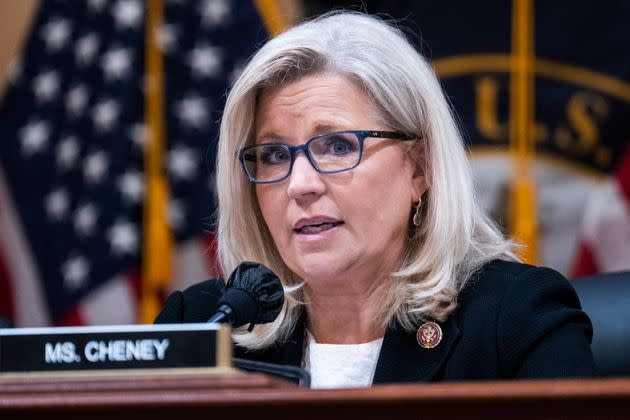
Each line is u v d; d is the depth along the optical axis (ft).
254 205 19.90
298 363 19.30
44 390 11.75
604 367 19.31
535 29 34.96
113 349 12.12
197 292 20.93
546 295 18.06
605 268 33.96
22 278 35.22
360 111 18.43
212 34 35.81
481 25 35.01
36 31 36.65
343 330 19.27
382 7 35.17
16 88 36.35
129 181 34.83
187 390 11.59
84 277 34.65
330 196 18.13
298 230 18.42
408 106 18.62
